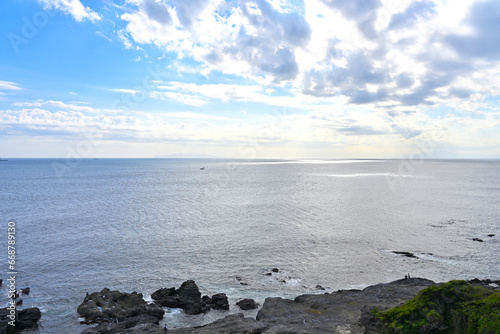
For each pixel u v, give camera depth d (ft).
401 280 147.43
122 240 229.25
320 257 195.93
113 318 123.44
